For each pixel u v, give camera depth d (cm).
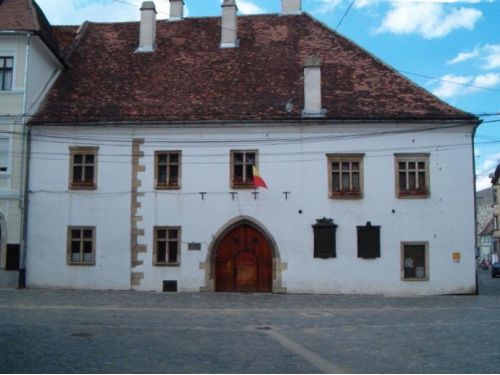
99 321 1488
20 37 2511
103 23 3180
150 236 2481
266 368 930
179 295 2300
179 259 2469
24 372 877
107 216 2502
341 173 2473
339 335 1309
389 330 1395
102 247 2489
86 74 2800
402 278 2406
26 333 1262
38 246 2492
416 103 2531
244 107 2550
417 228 2428
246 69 2783
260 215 2462
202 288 2452
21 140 2503
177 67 2825
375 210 2442
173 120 2491
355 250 2428
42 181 2519
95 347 1105
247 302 2066
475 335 1309
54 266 2486
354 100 2559
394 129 2464
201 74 2772
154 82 2741
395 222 2434
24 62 2511
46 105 2608
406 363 980
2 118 2502
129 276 2473
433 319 1614
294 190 2462
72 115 2545
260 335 1298
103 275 2478
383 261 2419
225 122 2478
